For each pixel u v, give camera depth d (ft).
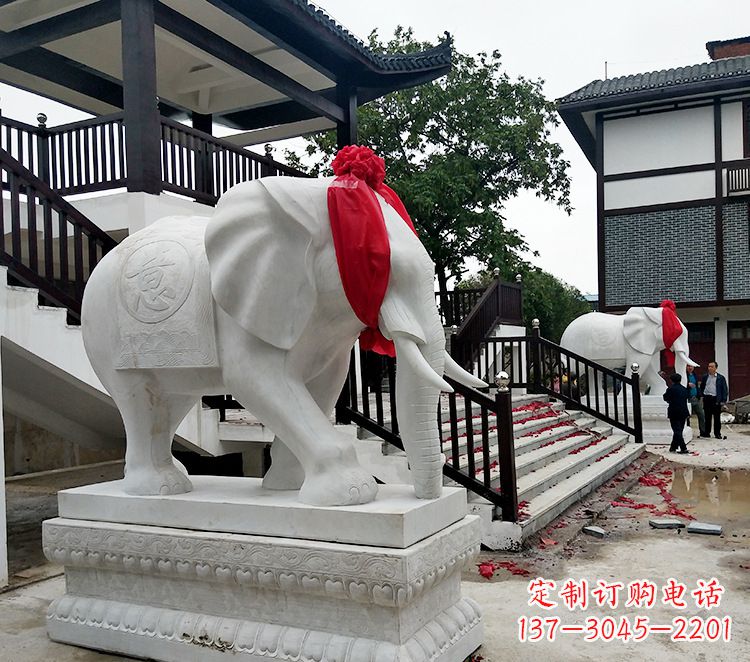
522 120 55.52
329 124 38.78
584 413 38.55
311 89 36.04
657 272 62.69
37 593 15.72
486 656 12.03
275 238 11.03
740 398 57.72
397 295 10.68
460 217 52.70
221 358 11.70
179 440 21.34
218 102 37.63
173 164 24.76
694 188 61.36
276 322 11.14
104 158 24.36
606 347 45.01
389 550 10.11
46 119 26.53
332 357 12.35
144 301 12.24
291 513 10.95
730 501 25.71
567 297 107.34
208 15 27.89
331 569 10.36
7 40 27.14
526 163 54.29
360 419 19.98
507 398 18.71
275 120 39.29
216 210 11.47
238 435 22.25
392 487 12.45
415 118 55.52
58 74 32.76
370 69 33.30
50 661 12.01
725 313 63.00
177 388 12.62
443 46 34.91
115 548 12.21
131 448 12.97
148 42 23.45
